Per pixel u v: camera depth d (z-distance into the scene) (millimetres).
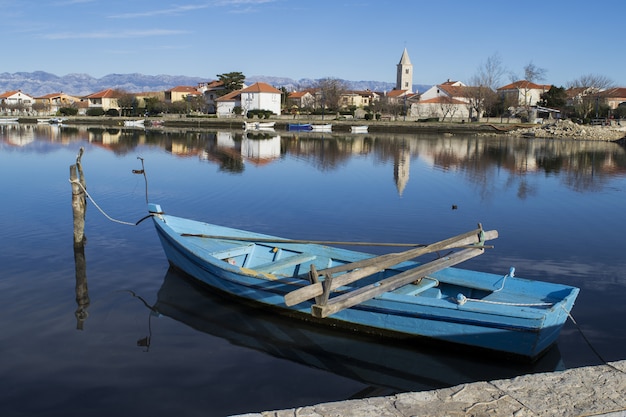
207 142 54750
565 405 4902
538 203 21531
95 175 27969
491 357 8078
